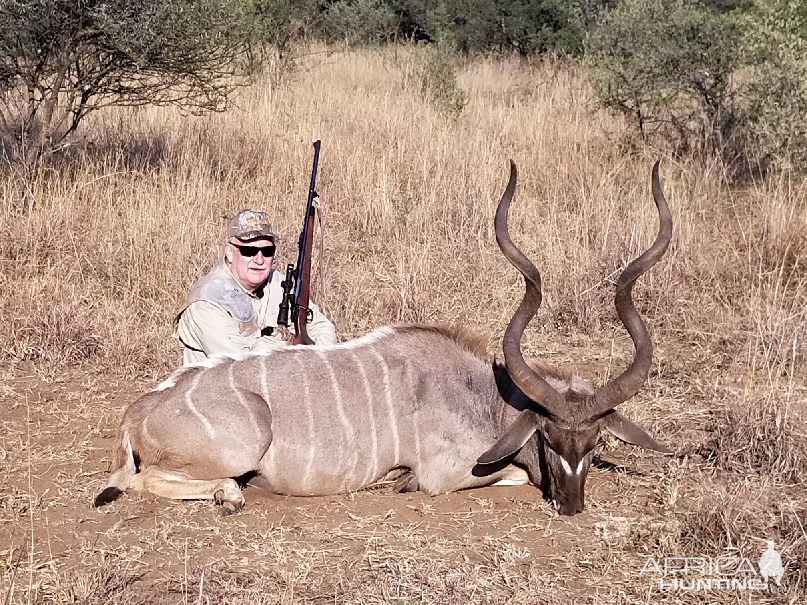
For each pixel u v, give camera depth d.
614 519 4.43
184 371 4.51
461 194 9.03
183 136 10.14
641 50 11.39
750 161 10.66
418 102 13.04
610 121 12.50
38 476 4.65
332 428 4.50
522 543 4.21
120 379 5.98
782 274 7.78
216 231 7.93
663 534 4.24
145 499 4.43
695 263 7.93
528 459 4.73
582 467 4.39
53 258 7.42
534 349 6.73
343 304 7.02
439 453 4.65
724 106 11.38
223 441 4.31
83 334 6.31
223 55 8.88
